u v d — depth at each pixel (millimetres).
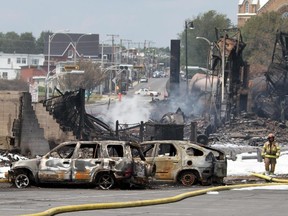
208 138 112438
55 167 47281
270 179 55125
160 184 52156
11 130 78125
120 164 46750
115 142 47469
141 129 93062
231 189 47562
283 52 140125
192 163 51250
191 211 33375
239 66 135125
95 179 46969
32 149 78125
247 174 59500
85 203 36344
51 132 82250
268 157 59469
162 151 53188
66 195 41500
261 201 38906
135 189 48000
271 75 138375
